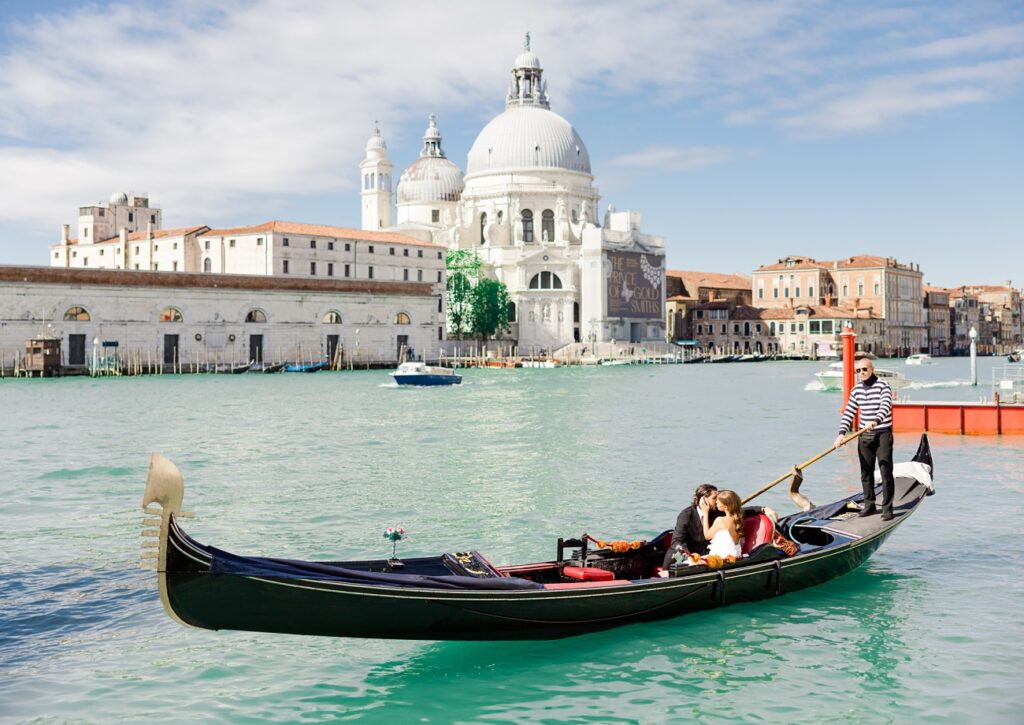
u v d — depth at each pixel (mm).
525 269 145750
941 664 11961
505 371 112812
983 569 16172
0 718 10523
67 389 71688
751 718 10555
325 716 10672
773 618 13719
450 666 12188
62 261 148750
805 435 37562
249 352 106250
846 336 44531
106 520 20578
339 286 113750
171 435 38031
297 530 19516
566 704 10984
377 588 11273
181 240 123812
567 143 156500
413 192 163500
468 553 13508
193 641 13016
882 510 16078
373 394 67062
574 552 14141
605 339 144500
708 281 182875
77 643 12906
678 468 28062
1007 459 29609
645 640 12922
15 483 25531
